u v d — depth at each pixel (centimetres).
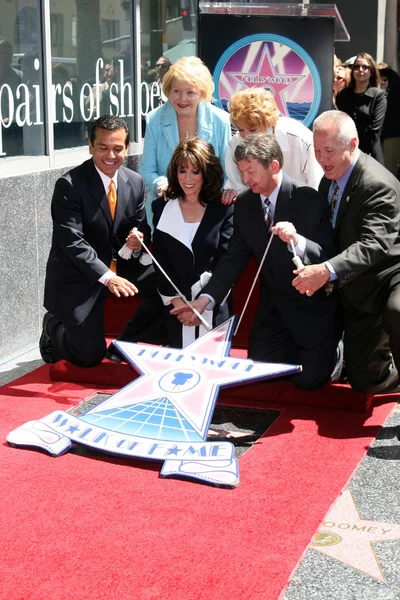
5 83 533
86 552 299
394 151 873
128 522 320
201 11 633
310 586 282
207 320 459
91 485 350
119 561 293
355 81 839
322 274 386
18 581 281
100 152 451
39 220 561
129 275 488
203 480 349
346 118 399
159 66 755
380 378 431
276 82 638
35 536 310
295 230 407
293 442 395
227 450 368
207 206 454
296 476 358
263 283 448
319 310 429
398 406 445
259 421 430
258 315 450
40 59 570
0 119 530
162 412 391
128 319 562
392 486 352
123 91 694
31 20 556
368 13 1316
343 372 462
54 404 448
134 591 275
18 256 544
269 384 449
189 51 812
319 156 402
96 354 471
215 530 313
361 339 424
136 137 722
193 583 279
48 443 382
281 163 411
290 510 329
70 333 468
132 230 460
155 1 737
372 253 389
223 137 526
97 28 645
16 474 360
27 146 561
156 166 536
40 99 573
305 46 630
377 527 319
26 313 557
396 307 392
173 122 527
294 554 297
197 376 409
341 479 356
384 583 283
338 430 411
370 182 399
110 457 379
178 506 332
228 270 441
